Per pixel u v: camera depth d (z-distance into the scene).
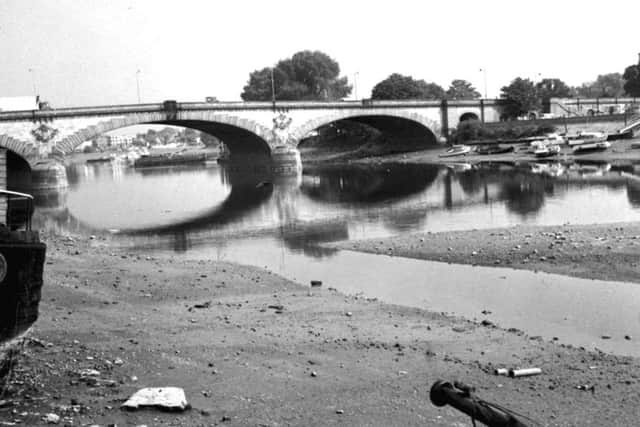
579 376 17.92
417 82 181.12
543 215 52.56
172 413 15.20
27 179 114.31
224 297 28.50
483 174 94.62
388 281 32.06
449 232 45.31
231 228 56.28
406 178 97.19
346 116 131.50
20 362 18.05
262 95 191.50
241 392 16.75
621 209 53.00
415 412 15.58
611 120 130.25
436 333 22.50
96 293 28.23
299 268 36.66
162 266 36.22
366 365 19.00
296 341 21.38
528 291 28.50
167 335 21.89
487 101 154.12
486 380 17.72
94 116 104.06
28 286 15.77
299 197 80.12
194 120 113.06
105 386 16.72
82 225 62.59
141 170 187.62
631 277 29.67
